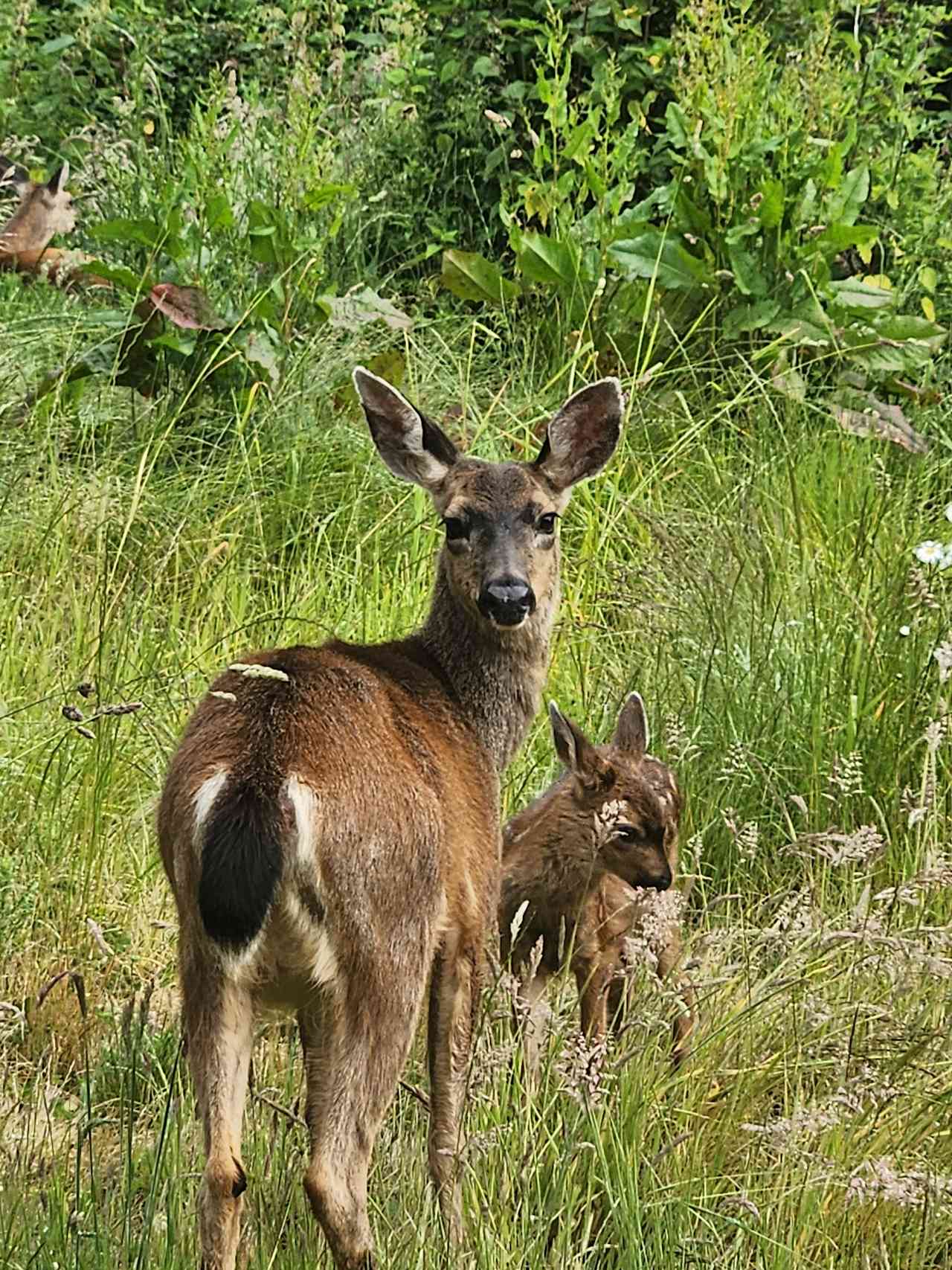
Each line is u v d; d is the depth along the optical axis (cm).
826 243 1627
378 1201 788
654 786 915
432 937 747
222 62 2197
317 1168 706
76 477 1410
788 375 1567
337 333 1605
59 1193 743
